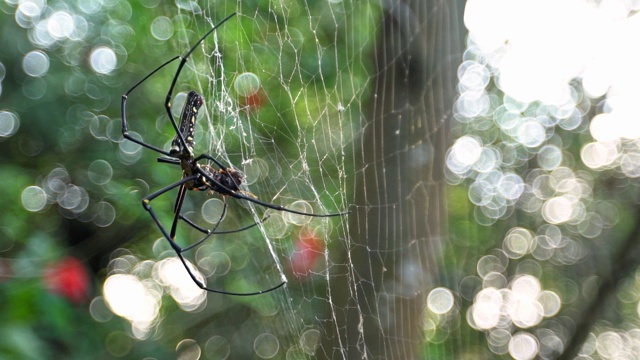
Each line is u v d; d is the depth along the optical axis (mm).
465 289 6457
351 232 3295
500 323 7117
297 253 3918
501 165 7008
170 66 4391
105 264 5359
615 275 5430
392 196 3217
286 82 3693
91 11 4758
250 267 4566
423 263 3273
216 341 5344
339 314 3393
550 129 7062
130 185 4602
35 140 5082
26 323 3551
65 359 4211
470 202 6480
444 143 3264
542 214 7316
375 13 3807
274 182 3691
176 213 2799
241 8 3758
